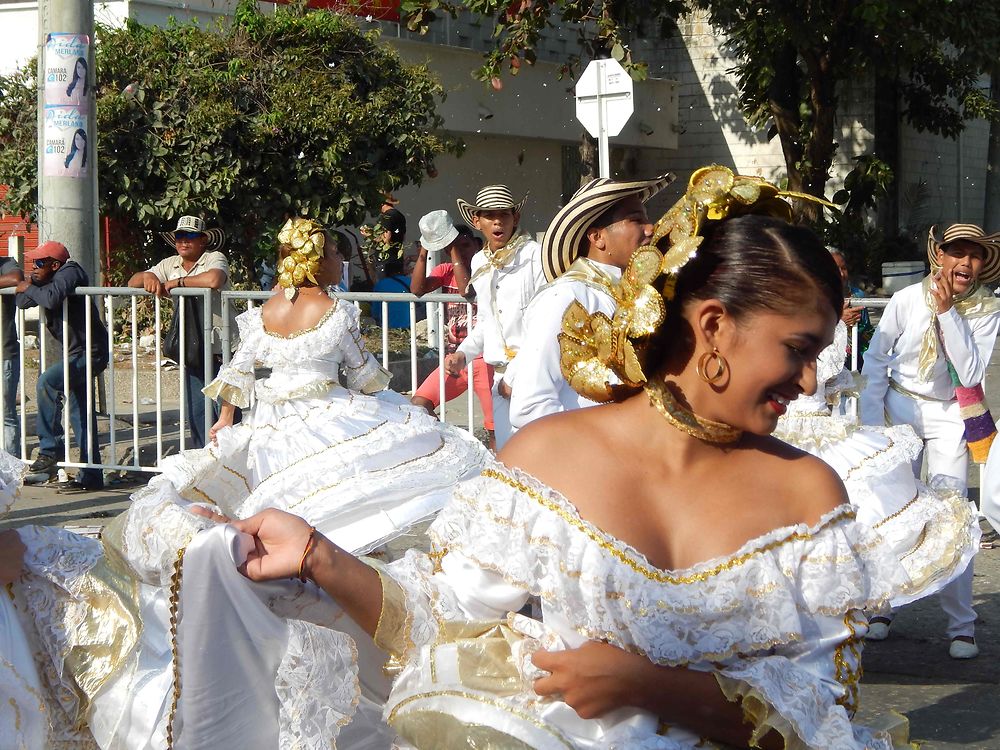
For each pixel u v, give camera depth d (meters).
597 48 17.67
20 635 2.92
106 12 16.06
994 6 20.06
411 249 19.05
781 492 2.01
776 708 1.84
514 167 23.42
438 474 5.66
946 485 5.12
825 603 1.95
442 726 1.96
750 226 1.94
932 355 6.30
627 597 1.89
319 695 2.18
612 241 4.55
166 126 14.71
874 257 23.59
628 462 1.99
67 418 9.25
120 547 2.47
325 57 15.62
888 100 27.75
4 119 14.83
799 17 20.14
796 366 1.92
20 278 9.41
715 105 27.14
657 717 1.94
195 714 2.20
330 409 5.90
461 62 21.09
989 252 6.20
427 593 2.08
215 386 6.21
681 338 1.98
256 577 2.14
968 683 5.30
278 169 15.22
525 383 4.27
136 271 15.36
